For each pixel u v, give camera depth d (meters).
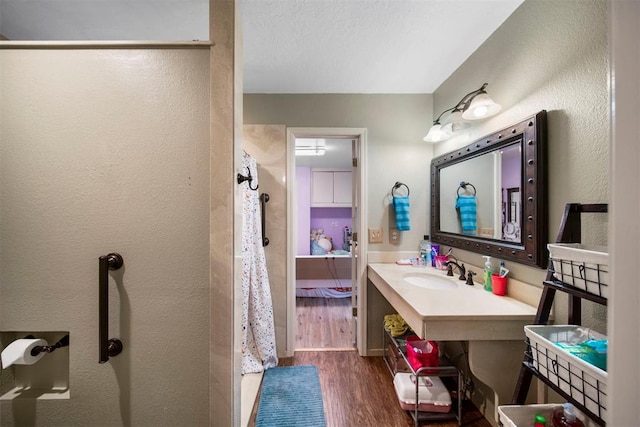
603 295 0.74
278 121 2.21
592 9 0.98
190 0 1.25
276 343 2.20
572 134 1.06
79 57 0.83
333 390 1.76
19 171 0.82
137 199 0.84
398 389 1.62
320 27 1.44
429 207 2.25
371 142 2.23
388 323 1.97
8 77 0.82
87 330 0.84
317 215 4.90
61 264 0.83
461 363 1.74
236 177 0.87
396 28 1.45
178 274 0.85
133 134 0.84
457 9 1.33
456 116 1.85
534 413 0.92
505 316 1.14
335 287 4.04
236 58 0.87
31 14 1.31
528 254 1.22
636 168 0.37
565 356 0.77
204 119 0.85
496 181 1.47
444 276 1.77
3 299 0.83
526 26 1.27
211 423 0.85
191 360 0.86
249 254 1.93
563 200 1.10
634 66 0.37
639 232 0.36
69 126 0.83
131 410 0.85
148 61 0.84
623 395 0.37
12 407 0.84
